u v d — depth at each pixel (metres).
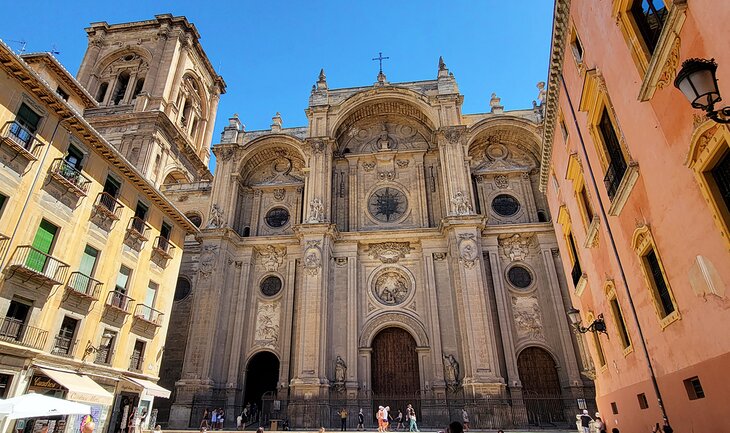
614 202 13.80
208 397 31.06
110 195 24.17
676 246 10.55
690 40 8.58
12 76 18.92
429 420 29.98
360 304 35.06
